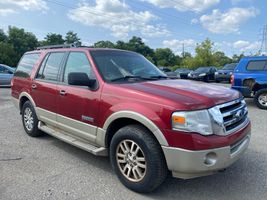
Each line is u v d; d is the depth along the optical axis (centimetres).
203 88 381
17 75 632
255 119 788
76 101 428
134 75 438
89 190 361
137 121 349
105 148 396
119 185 375
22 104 613
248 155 481
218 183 381
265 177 397
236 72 1007
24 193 350
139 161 349
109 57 449
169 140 315
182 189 365
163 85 381
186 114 309
